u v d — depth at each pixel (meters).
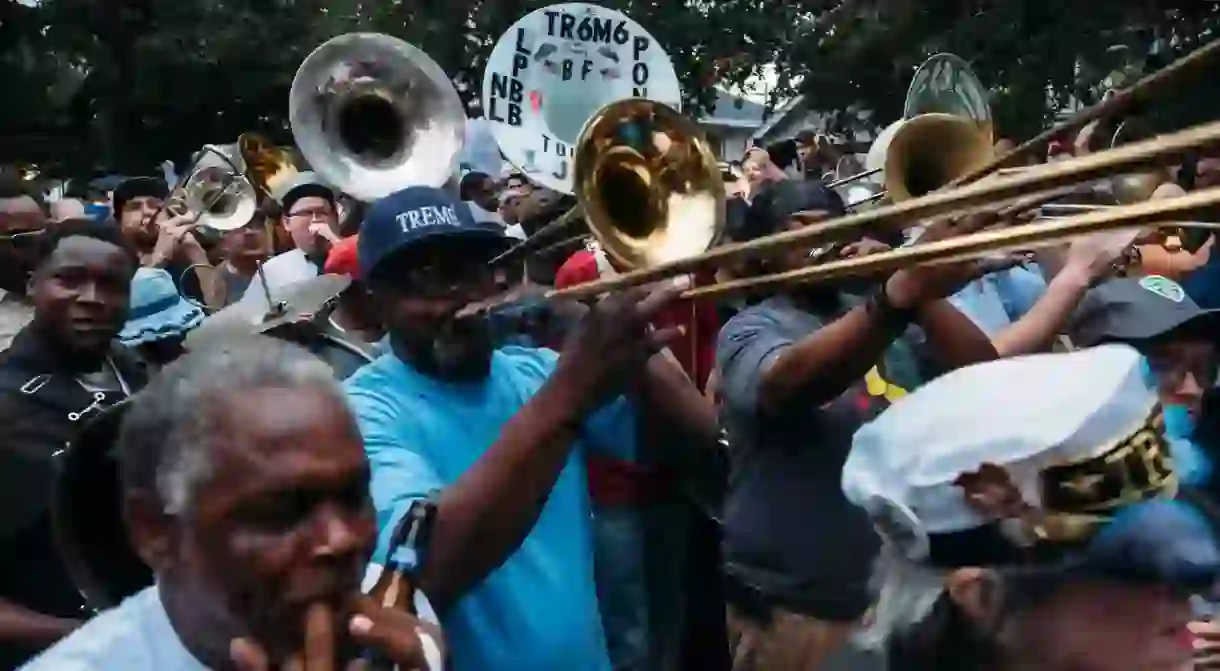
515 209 7.32
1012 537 1.46
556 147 6.28
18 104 25.92
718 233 2.26
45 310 2.94
